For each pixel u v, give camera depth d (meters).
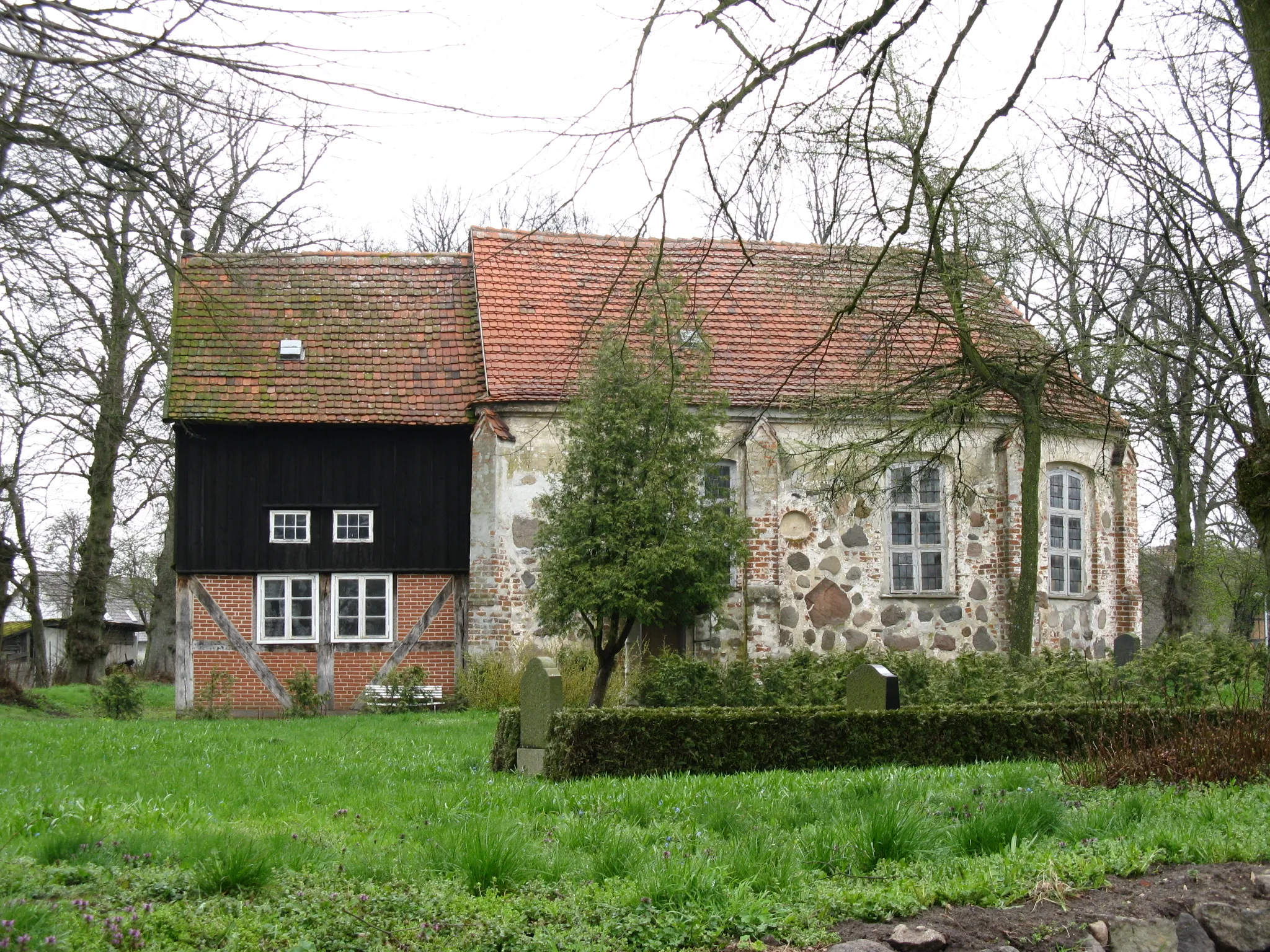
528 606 24.42
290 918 6.81
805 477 24.66
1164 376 20.58
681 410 18.97
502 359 25.19
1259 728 11.17
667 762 12.99
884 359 19.23
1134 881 7.73
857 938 6.89
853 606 25.34
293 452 25.39
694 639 24.56
